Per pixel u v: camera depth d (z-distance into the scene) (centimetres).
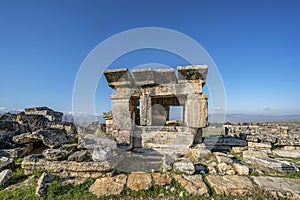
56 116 1661
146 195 480
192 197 468
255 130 1398
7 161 612
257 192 479
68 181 518
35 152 809
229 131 1414
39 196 454
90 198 464
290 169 629
